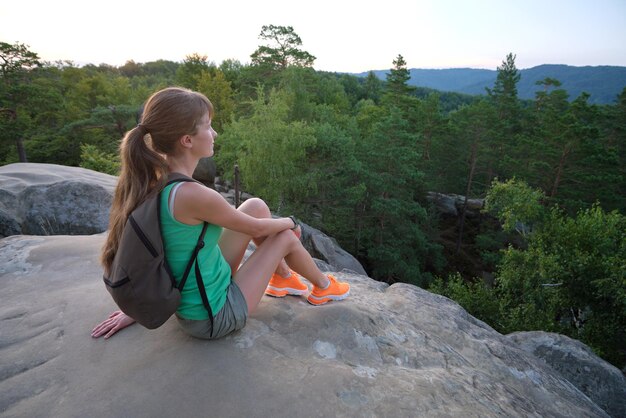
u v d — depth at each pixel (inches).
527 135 1507.1
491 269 1047.6
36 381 74.2
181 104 63.9
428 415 76.4
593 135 935.0
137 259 60.2
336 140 898.1
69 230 233.5
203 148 69.1
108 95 1979.6
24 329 91.7
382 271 880.3
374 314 108.5
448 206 1279.5
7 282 116.6
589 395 184.9
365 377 82.5
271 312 95.9
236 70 2223.2
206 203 63.3
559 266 511.8
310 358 84.8
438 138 1242.0
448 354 109.7
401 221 922.7
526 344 209.0
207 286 71.5
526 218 690.2
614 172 925.2
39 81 1221.1
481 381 102.6
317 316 97.5
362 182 903.1
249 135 862.5
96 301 101.7
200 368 74.5
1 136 1075.9
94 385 72.3
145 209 60.8
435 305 162.7
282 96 1182.3
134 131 63.9
